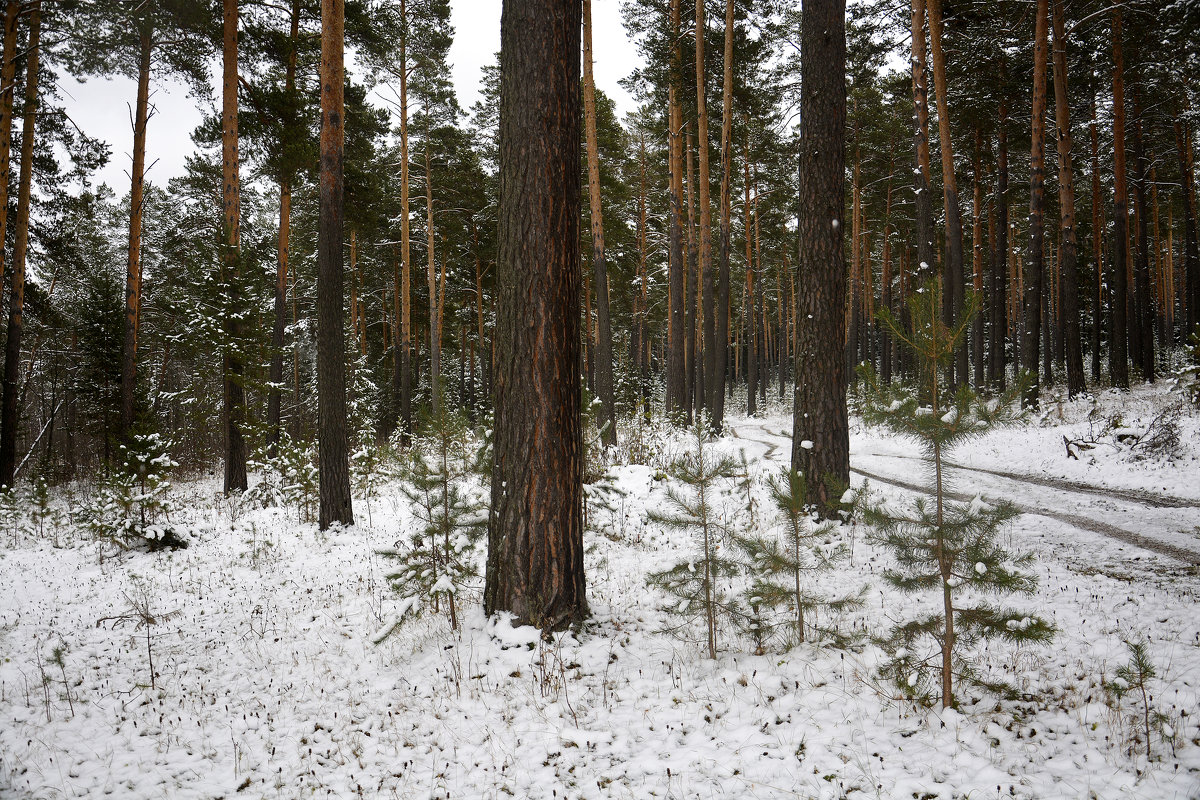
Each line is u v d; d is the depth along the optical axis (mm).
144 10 14375
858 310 33125
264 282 17094
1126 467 12469
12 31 15039
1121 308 21516
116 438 16516
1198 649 4824
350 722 4812
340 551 9570
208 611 7625
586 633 5832
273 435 17172
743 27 20516
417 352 35344
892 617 5844
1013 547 8180
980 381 25516
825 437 8914
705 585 5445
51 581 9297
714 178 27094
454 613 6262
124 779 4152
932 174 26422
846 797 3453
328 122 10625
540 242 5730
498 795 3775
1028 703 4305
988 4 18547
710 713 4484
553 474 5773
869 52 18906
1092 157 25359
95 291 24812
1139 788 3318
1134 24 19625
